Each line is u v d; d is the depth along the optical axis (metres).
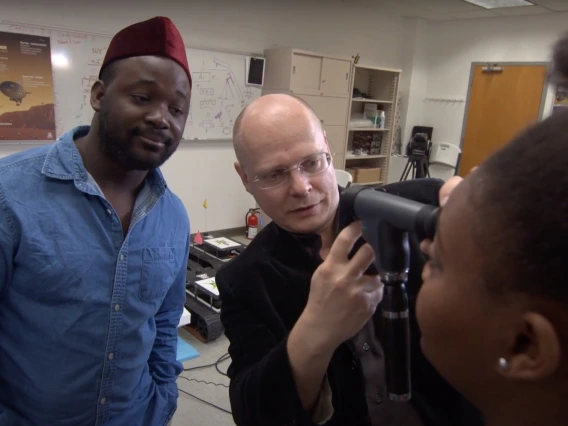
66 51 3.32
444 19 5.74
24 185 0.90
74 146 0.96
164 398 1.18
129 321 1.00
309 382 0.60
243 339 0.78
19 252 0.88
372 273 0.54
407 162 5.70
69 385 0.94
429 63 6.07
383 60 5.73
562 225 0.25
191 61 3.96
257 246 0.84
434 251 0.34
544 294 0.26
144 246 1.02
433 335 0.33
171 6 3.79
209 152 4.30
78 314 0.93
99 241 0.95
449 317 0.32
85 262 0.93
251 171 0.81
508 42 5.34
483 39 5.54
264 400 0.62
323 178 0.80
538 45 5.12
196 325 2.79
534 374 0.27
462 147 5.88
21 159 0.93
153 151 0.94
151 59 0.89
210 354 2.59
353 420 0.75
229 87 4.24
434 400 0.72
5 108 3.12
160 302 1.09
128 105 0.90
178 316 1.24
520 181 0.27
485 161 0.32
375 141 5.59
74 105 3.43
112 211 0.97
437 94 6.05
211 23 4.07
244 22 4.28
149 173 1.08
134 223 1.01
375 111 5.43
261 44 4.46
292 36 4.70
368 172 5.43
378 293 0.54
